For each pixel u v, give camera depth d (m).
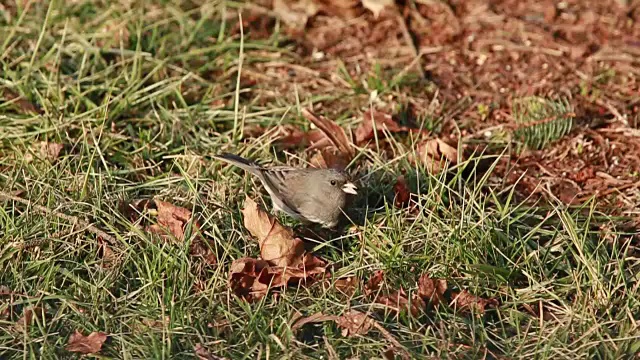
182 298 9.52
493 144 12.30
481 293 9.82
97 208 10.45
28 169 11.21
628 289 9.73
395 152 11.97
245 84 13.50
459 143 11.42
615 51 14.08
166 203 10.62
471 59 14.04
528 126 12.37
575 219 10.79
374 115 12.42
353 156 11.98
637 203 11.25
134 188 11.12
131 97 12.61
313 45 14.43
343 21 14.97
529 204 11.34
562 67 13.76
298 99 12.55
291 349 8.93
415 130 12.45
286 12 14.97
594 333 9.12
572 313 9.34
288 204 10.66
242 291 9.77
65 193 10.80
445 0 15.27
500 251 10.06
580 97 13.14
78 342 9.05
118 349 9.05
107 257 10.03
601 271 9.87
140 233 10.06
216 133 12.28
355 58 14.10
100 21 14.25
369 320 9.26
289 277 9.88
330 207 10.57
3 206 10.62
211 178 11.34
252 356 8.95
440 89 13.39
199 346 9.02
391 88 13.27
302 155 11.95
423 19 14.91
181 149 11.88
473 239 10.19
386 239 10.30
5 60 13.23
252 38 14.48
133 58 13.21
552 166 12.03
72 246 10.12
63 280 9.80
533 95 13.14
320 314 9.39
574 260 10.30
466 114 12.89
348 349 9.06
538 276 9.99
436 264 10.03
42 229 10.30
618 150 12.23
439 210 10.75
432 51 14.21
